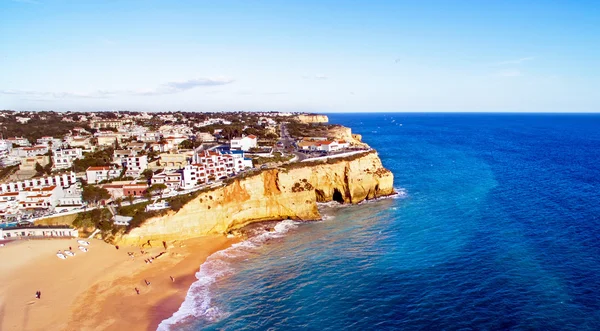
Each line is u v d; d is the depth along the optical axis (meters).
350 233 72.50
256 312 46.88
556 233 66.00
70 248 64.50
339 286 52.03
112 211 73.19
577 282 49.41
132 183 84.81
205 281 54.88
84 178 93.00
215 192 76.94
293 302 48.66
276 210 84.69
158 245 67.62
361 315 45.34
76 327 43.97
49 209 75.19
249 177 83.19
